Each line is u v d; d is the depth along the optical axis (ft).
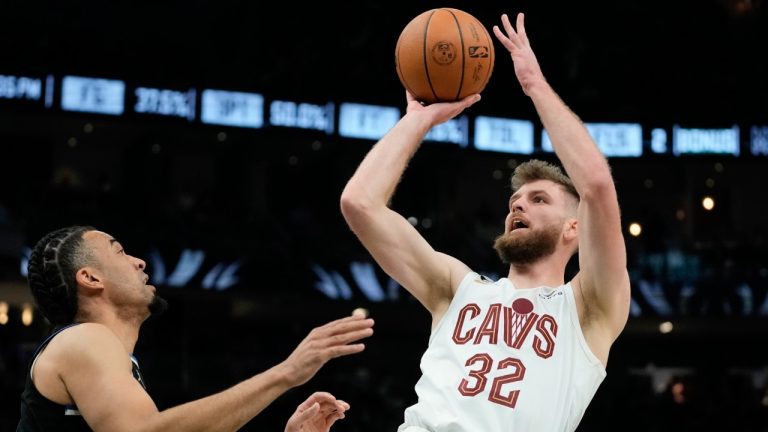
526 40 11.89
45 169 67.15
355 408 49.96
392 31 60.54
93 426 10.76
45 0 60.34
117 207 58.23
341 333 11.02
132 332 12.12
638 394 58.29
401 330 67.41
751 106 62.80
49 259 11.76
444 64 11.87
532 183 12.26
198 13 61.82
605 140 63.26
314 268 59.36
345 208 11.59
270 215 62.75
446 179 72.33
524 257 11.89
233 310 61.93
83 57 55.42
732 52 63.93
